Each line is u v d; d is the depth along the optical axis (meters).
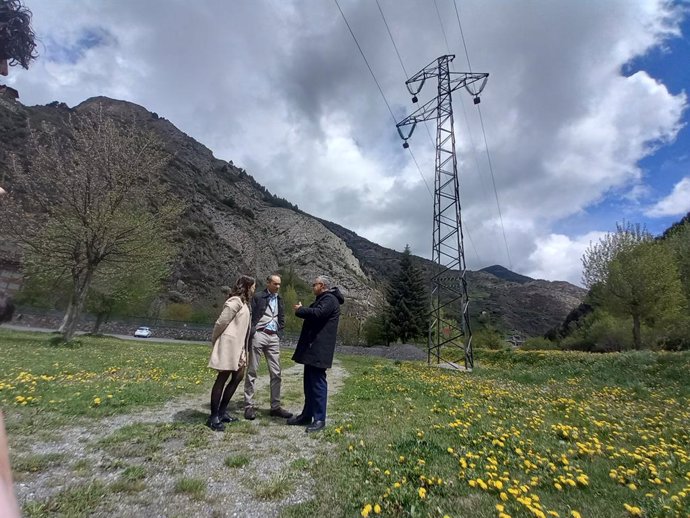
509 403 8.35
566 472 4.16
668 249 28.27
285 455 4.53
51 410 5.61
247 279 5.86
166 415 5.93
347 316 58.56
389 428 5.64
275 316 6.63
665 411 8.41
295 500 3.44
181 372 10.51
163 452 4.40
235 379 5.81
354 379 12.23
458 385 11.36
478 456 4.42
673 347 27.80
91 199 19.31
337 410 7.19
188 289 89.00
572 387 12.78
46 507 3.01
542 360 24.72
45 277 23.64
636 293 25.47
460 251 24.08
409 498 3.32
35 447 4.28
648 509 3.45
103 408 5.90
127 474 3.71
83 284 19.62
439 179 27.19
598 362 18.47
